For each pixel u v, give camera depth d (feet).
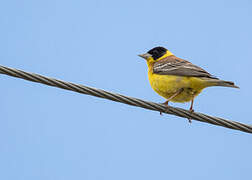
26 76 29.76
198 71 38.68
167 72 40.63
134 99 32.83
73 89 30.91
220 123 33.55
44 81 30.17
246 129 33.37
